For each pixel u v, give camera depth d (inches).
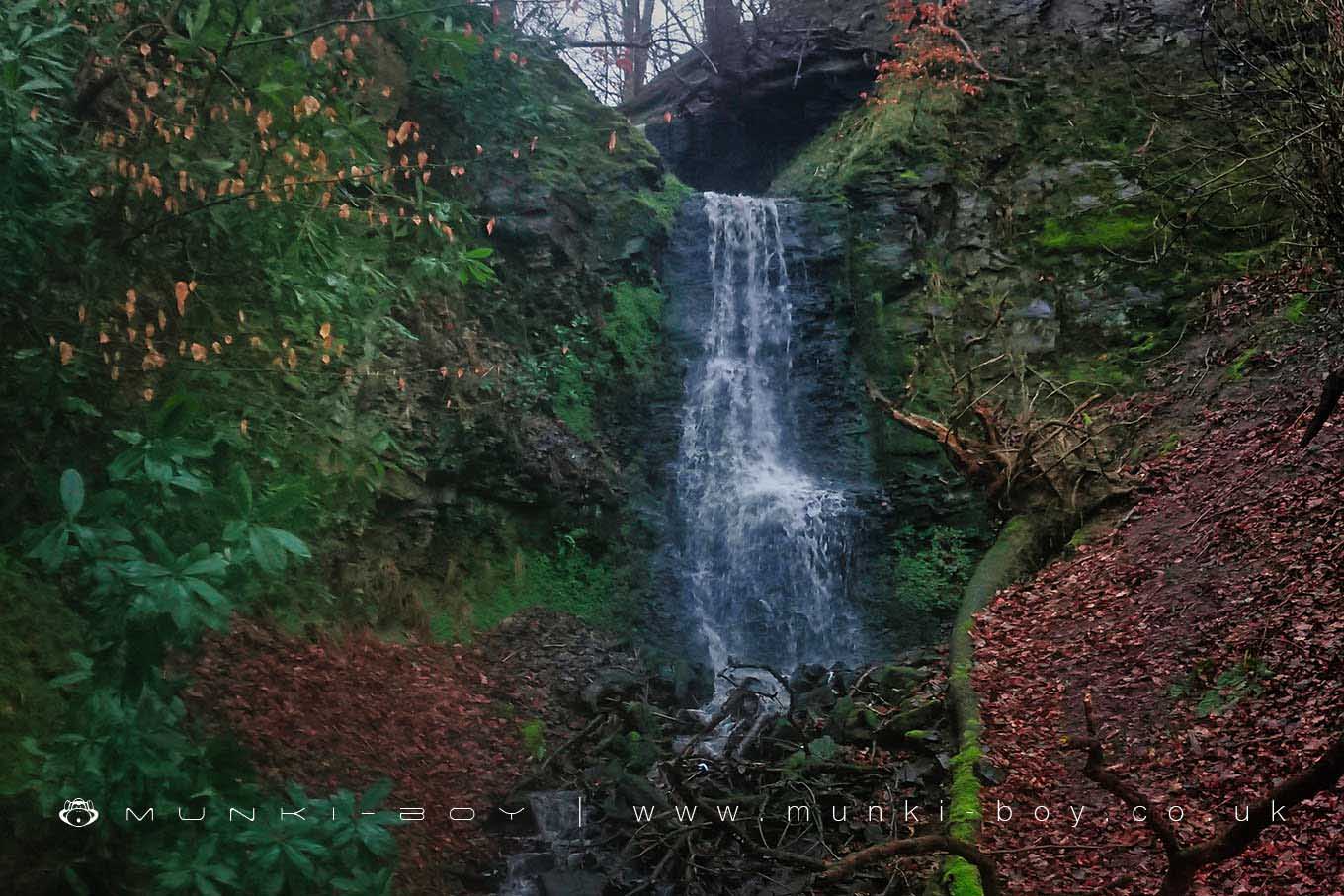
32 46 267.4
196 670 273.1
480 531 413.7
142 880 190.9
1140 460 432.1
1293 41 374.0
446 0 348.2
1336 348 411.5
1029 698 317.4
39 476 168.7
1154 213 557.0
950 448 431.8
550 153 533.3
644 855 278.8
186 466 218.7
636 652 415.5
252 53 326.6
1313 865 206.4
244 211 326.0
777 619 488.7
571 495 448.1
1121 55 636.1
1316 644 271.7
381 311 386.0
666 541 493.7
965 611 376.8
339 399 359.3
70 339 268.4
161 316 250.1
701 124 794.8
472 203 478.3
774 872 269.4
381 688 320.8
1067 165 594.6
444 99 486.9
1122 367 509.7
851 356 564.1
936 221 593.9
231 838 169.3
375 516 376.5
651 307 554.3
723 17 730.2
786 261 591.2
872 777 305.7
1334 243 361.7
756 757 333.4
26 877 182.1
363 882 177.6
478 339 448.5
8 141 241.0
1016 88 638.5
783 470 545.0
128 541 166.1
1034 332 536.7
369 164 364.8
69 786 175.8
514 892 267.7
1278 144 395.9
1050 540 406.6
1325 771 144.6
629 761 323.9
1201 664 292.7
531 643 391.9
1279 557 317.7
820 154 685.9
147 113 288.5
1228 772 248.4
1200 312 505.7
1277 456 371.2
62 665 226.1
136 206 299.7
